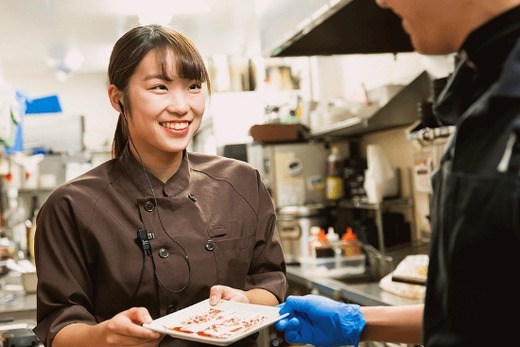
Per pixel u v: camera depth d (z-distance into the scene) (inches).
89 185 54.4
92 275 53.5
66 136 223.9
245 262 57.5
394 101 110.8
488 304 31.5
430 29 35.0
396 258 110.0
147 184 54.7
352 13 84.5
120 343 45.8
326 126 141.4
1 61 207.0
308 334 55.0
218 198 57.2
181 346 52.1
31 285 114.4
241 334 44.1
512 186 29.7
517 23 31.9
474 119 32.6
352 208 151.9
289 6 85.7
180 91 52.9
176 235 53.5
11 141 128.8
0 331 90.0
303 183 153.3
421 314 50.5
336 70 175.0
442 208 34.9
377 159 131.3
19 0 137.1
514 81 30.4
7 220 171.2
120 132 58.9
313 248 119.9
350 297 96.8
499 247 30.5
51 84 242.7
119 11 149.7
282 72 178.5
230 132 173.0
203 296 54.1
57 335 49.4
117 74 53.6
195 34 176.1
